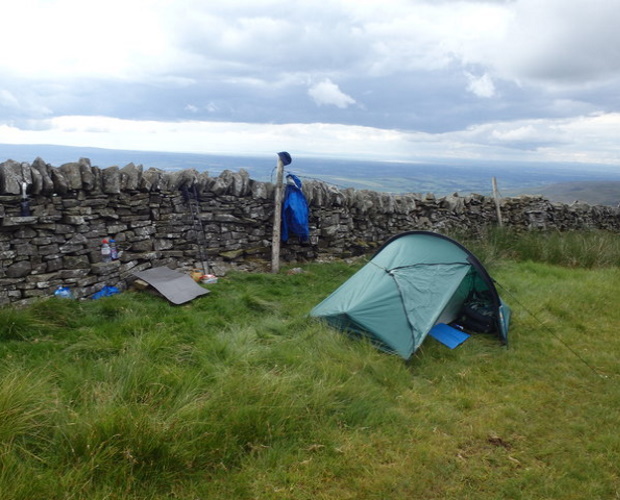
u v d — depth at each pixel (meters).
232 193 8.83
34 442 3.24
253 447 3.53
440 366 5.47
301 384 4.34
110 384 3.99
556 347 6.21
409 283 6.23
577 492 3.42
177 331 5.55
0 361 4.30
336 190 10.44
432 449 3.81
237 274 8.28
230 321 6.20
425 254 6.81
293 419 3.85
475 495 3.34
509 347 6.20
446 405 4.59
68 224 6.39
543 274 10.22
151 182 7.55
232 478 3.27
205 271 8.20
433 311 6.09
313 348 5.32
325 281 8.79
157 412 3.56
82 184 6.50
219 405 3.79
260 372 4.45
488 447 3.95
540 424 4.35
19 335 4.99
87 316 5.70
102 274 6.76
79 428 3.28
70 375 4.11
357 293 6.20
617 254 11.70
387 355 5.41
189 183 8.16
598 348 6.28
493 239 12.28
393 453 3.73
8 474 2.85
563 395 4.95
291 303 7.22
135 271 7.29
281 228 9.47
